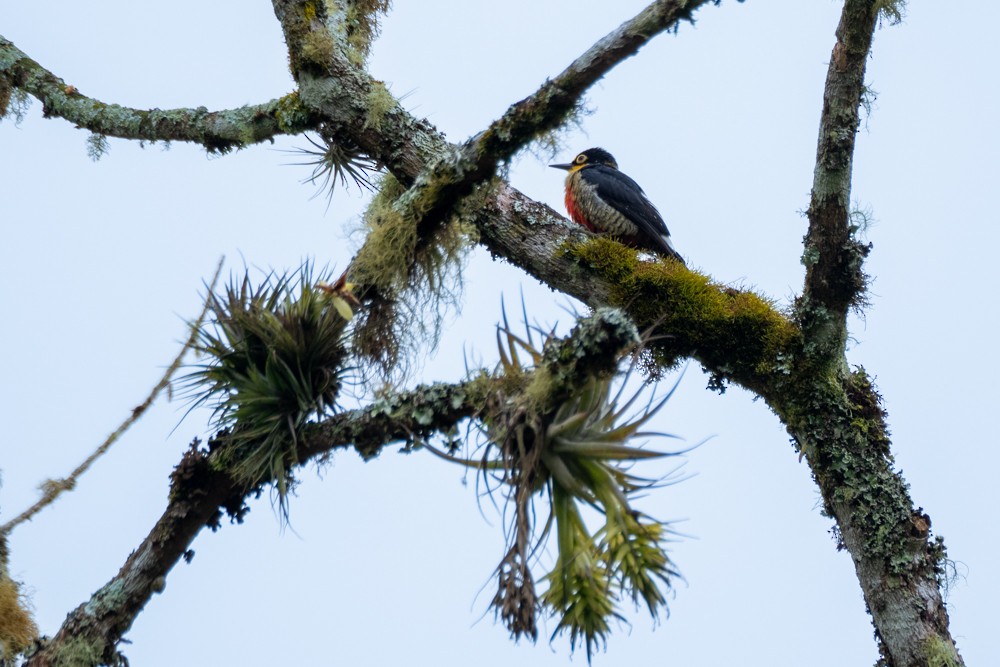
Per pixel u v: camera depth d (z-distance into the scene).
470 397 9.41
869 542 10.10
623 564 7.99
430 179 11.17
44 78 14.38
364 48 13.62
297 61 12.73
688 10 10.15
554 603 8.08
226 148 13.33
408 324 11.04
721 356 11.02
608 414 8.48
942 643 9.62
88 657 9.68
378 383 10.59
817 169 10.49
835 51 10.23
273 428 9.77
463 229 11.25
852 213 10.58
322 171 12.86
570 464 8.34
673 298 11.05
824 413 10.66
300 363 9.84
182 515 9.99
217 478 10.02
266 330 9.79
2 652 10.05
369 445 9.65
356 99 12.38
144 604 9.98
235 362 9.95
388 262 10.98
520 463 8.27
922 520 10.16
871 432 10.59
